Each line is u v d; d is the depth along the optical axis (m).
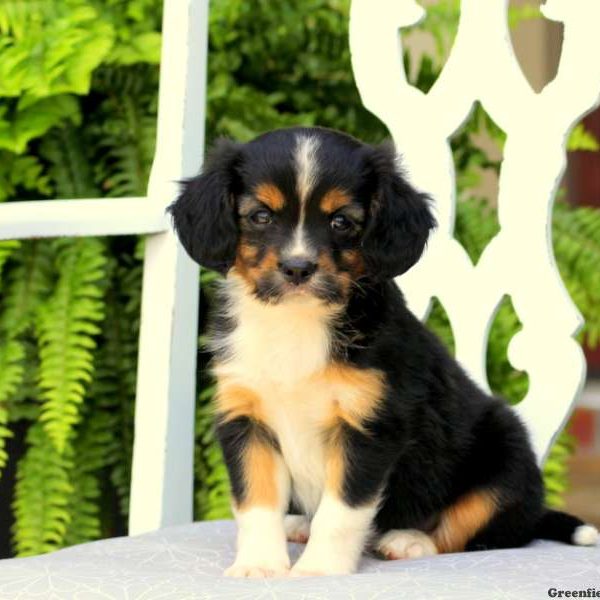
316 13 7.04
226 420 4.55
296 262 4.24
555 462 6.48
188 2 5.31
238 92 6.70
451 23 6.89
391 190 4.43
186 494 5.16
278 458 4.57
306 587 3.56
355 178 4.38
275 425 4.52
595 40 5.07
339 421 4.41
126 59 6.37
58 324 6.02
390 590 3.52
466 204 6.72
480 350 5.23
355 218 4.38
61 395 5.92
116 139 6.61
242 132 6.63
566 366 5.05
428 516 4.68
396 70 5.49
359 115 7.09
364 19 5.55
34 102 6.26
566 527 4.67
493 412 4.80
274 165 4.37
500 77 5.26
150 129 6.58
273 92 7.08
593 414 11.49
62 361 5.97
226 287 4.66
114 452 6.52
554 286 5.10
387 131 7.06
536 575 3.74
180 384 5.14
